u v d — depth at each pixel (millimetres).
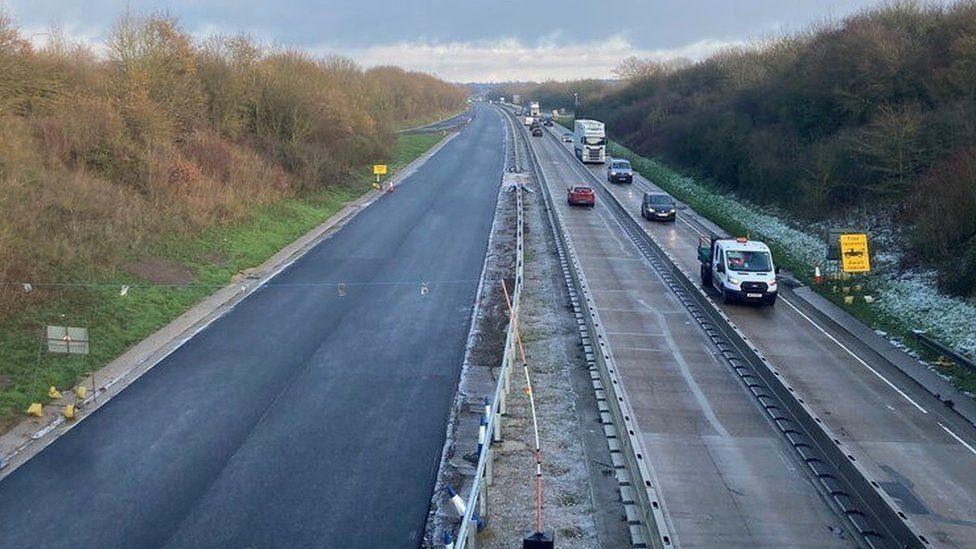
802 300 33219
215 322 29234
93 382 22812
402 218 50531
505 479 17703
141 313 28609
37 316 25781
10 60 39906
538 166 77250
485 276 36438
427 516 16641
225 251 37656
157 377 23938
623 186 69750
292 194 51250
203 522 16297
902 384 23625
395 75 148000
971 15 48500
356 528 16172
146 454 19156
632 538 14977
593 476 17766
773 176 55406
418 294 33312
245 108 56344
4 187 30969
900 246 37906
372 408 21969
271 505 17000
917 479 17719
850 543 14883
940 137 41719
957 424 20766
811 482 17234
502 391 20719
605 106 138750
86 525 16125
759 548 14672
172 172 41531
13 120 37125
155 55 48656
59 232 30781
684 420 20453
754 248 32750
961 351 25328
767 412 20906
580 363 24938
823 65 57625
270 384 23578
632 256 40781
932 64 49094
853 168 46438
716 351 25906
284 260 38906
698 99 94500
